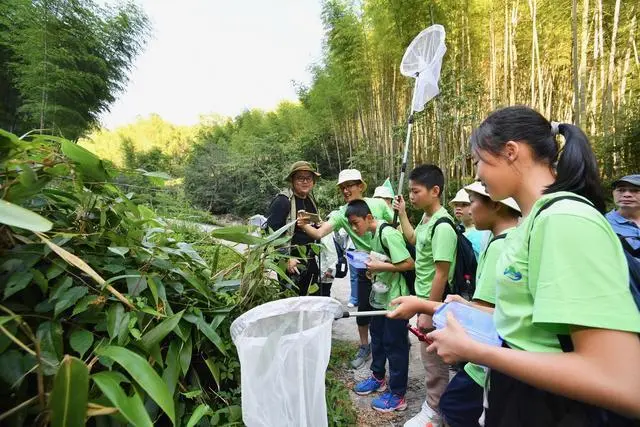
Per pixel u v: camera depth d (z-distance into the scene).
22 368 0.71
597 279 0.54
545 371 0.55
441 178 1.77
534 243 0.64
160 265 1.08
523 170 0.73
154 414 0.88
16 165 0.82
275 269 1.38
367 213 2.00
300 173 2.43
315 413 0.89
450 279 1.63
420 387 2.13
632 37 6.32
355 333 2.96
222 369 1.15
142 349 0.89
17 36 6.71
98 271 0.97
